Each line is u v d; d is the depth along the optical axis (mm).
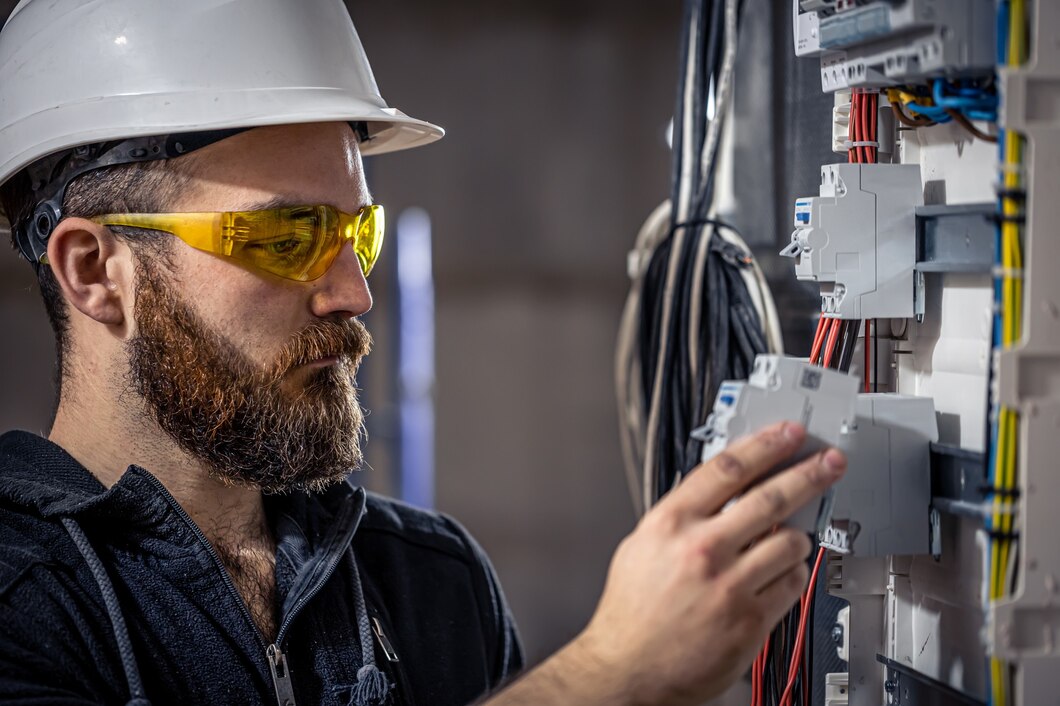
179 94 1021
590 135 4863
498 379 4910
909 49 789
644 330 1495
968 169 864
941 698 876
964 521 853
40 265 1106
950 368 883
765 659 1071
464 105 4797
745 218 1407
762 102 1340
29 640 927
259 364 1053
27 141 1062
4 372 4414
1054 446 748
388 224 4426
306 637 1098
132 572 1021
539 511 4961
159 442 1081
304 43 1067
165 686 991
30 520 1017
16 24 1106
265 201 1035
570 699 772
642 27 4836
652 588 761
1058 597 752
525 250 4879
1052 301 740
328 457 1094
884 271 923
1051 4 726
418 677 1191
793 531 783
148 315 1039
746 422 792
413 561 1288
